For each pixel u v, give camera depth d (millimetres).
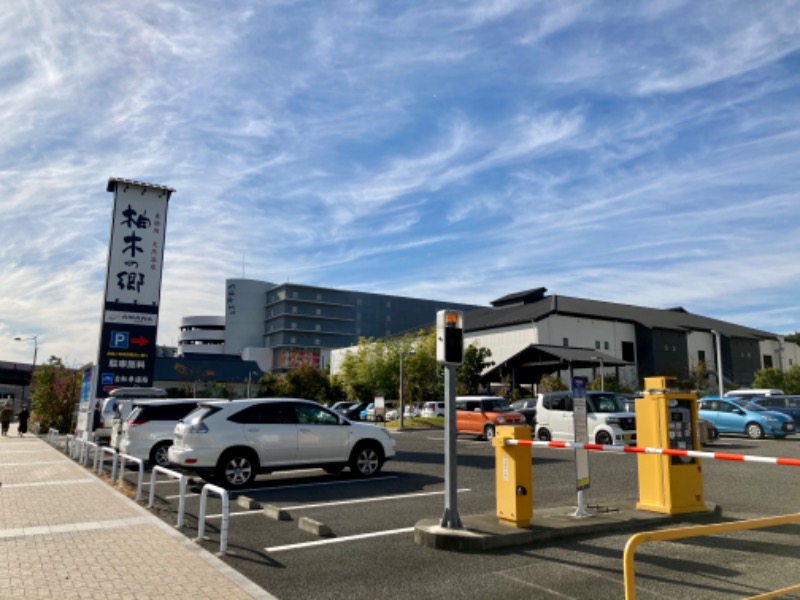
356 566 6082
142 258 20891
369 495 10359
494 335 53094
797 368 51406
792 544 6848
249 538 7246
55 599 5086
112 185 20859
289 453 11703
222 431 11188
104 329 20094
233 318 111062
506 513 7258
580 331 51750
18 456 17797
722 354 61031
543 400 19750
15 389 59000
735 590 5293
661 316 60625
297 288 108875
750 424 22266
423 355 44594
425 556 6426
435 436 27172
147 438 14109
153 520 8297
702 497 8203
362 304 115125
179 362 78125
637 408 8500
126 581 5566
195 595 5180
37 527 7867
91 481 12312
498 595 5211
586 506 8383
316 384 56750
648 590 5293
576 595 5195
